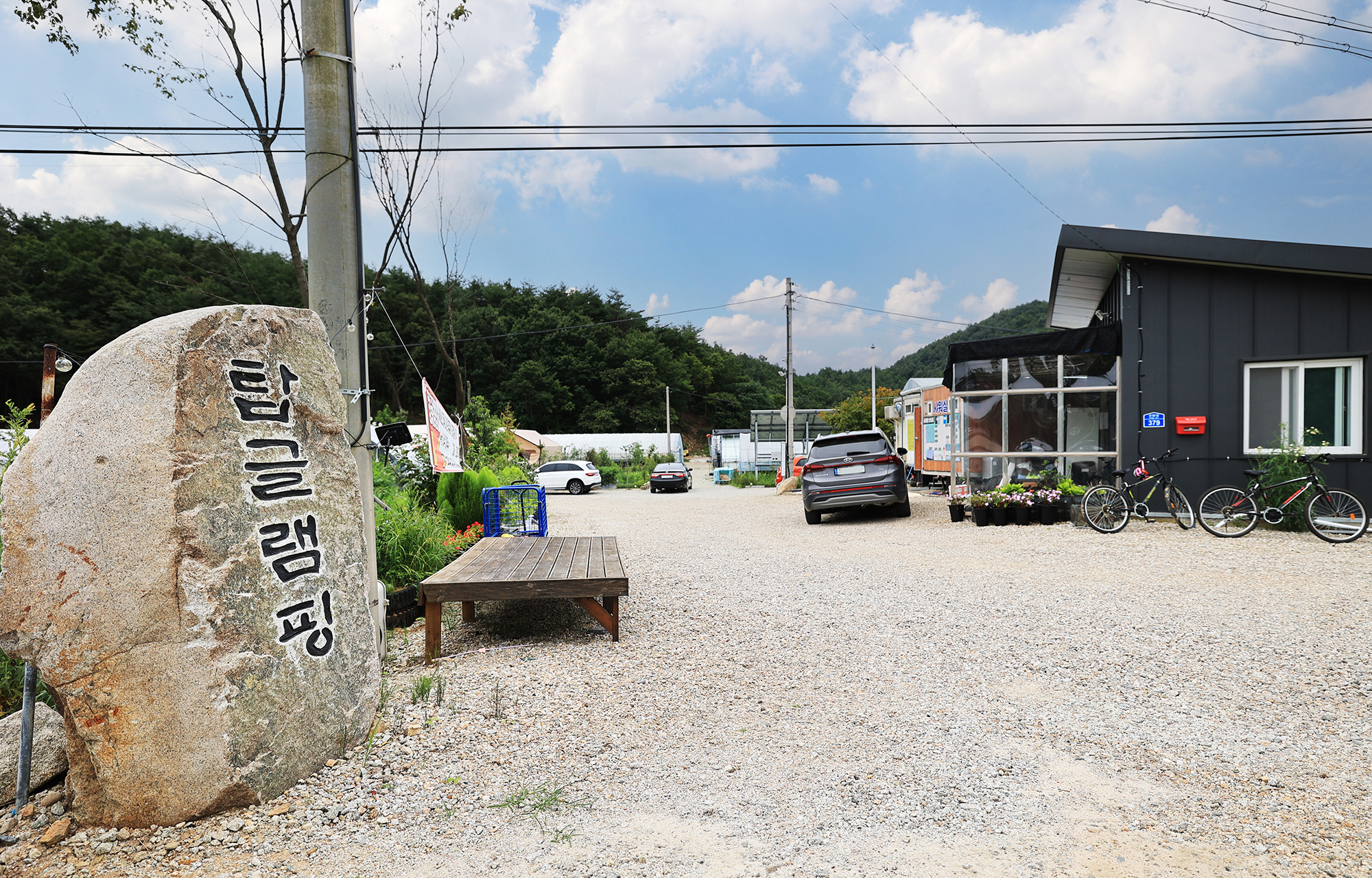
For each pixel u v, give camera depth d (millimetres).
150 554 2619
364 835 2609
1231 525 9625
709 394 94250
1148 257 10602
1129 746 3223
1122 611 5473
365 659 3465
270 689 2896
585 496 29391
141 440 2662
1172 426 10609
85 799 2680
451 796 2881
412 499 9031
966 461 12008
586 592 4809
